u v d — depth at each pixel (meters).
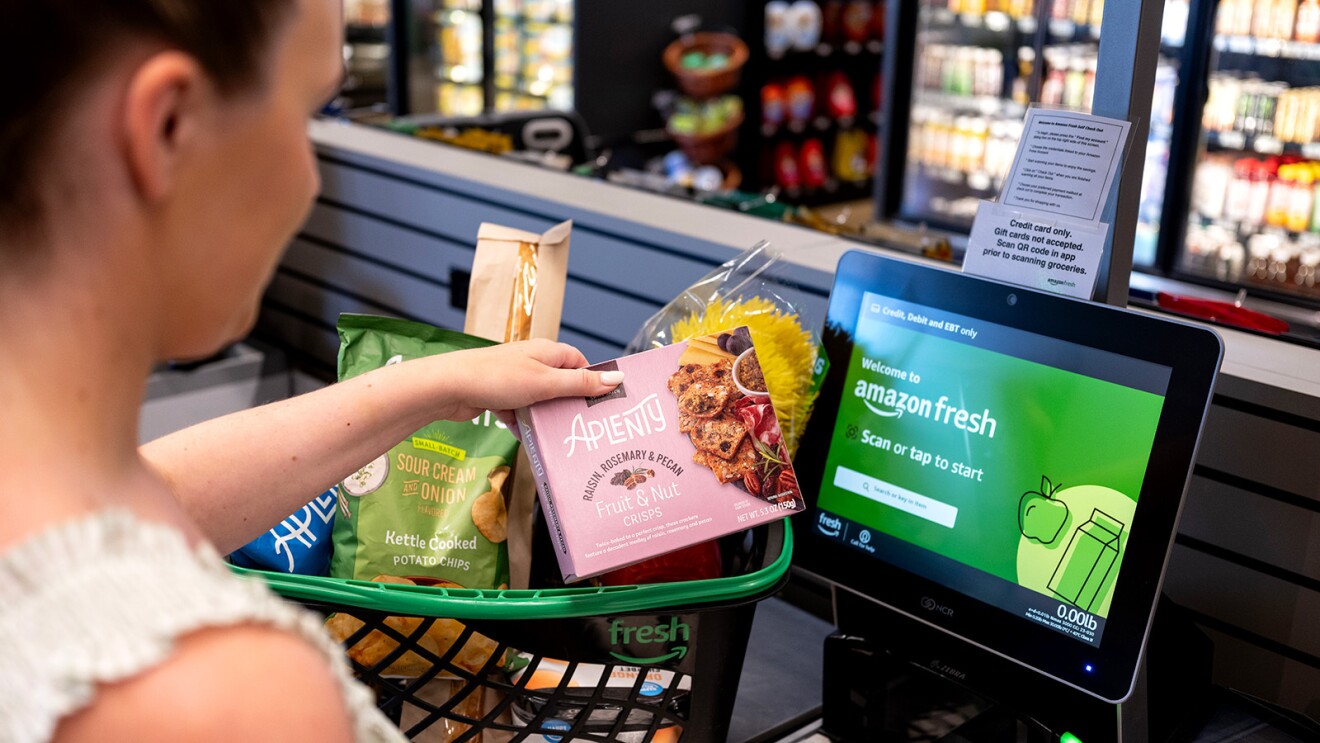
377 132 2.63
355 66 6.10
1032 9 5.60
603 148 6.90
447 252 2.21
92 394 0.43
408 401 0.91
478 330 1.20
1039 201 1.06
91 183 0.40
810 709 1.26
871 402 1.11
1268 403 1.11
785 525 0.99
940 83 5.95
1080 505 0.97
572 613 0.88
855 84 8.18
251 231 0.45
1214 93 4.79
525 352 0.97
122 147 0.40
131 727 0.37
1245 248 4.81
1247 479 1.14
